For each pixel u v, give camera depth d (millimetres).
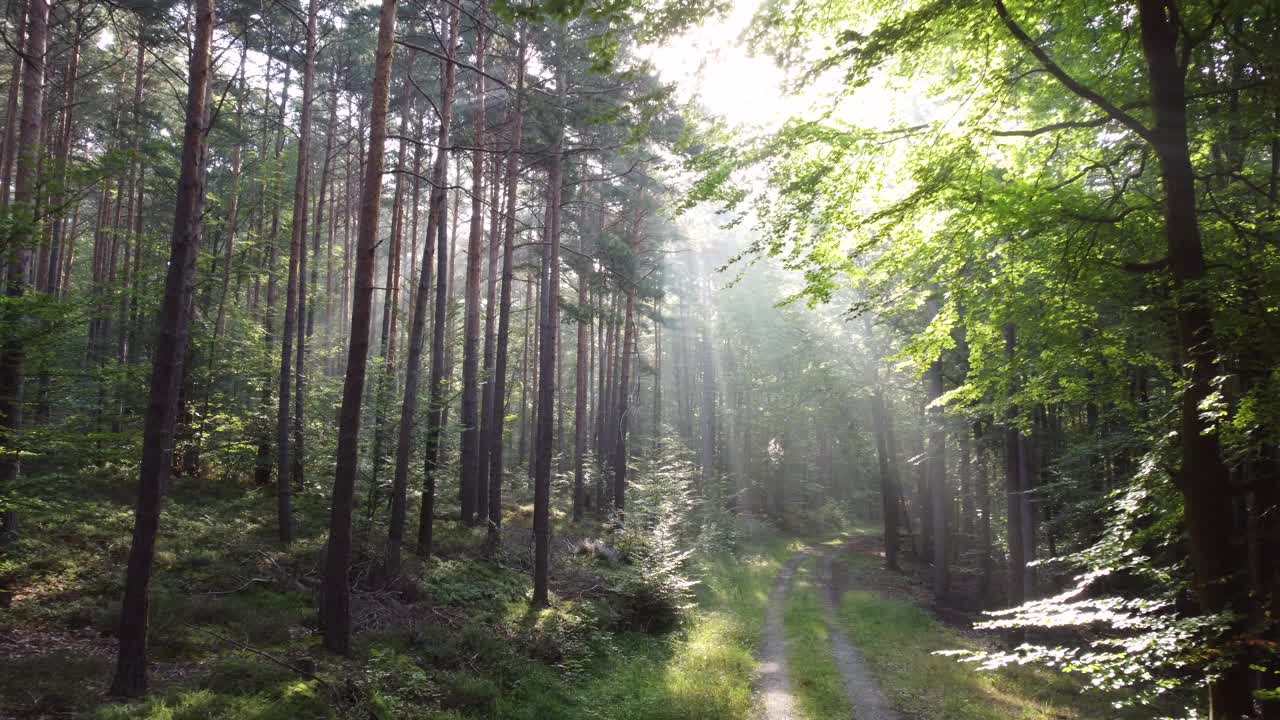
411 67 26609
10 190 16047
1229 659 5234
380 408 18156
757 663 15227
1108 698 13234
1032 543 20438
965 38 6746
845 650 16406
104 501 15625
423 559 16641
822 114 7031
